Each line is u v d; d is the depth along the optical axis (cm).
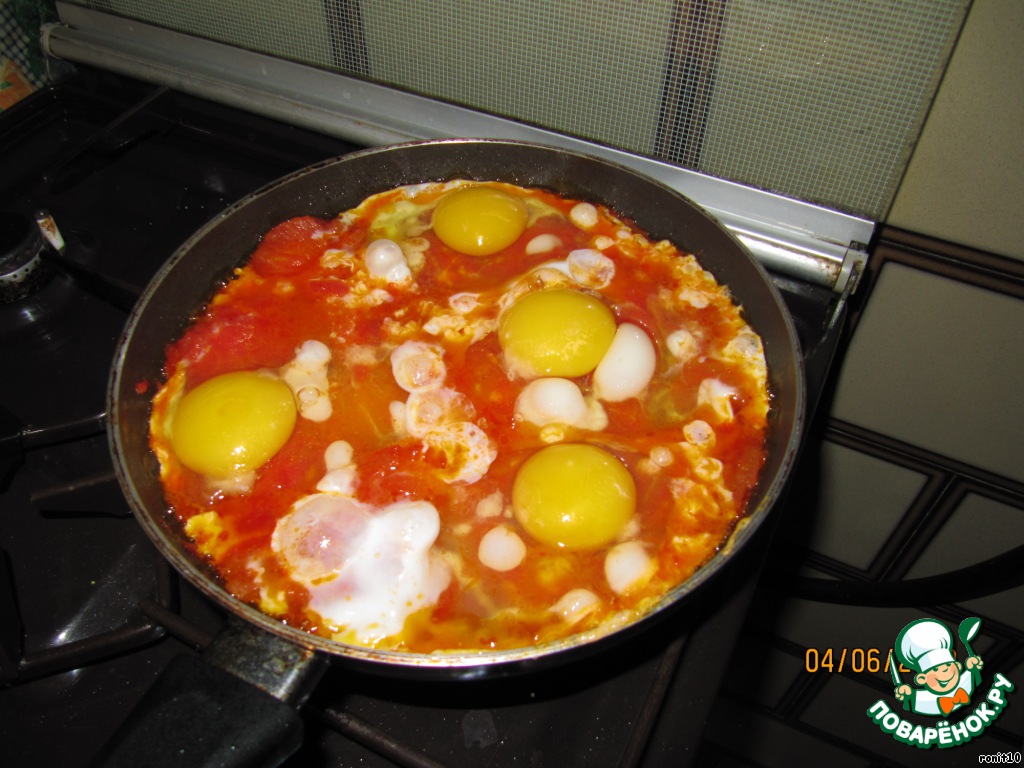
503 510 29
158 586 28
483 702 27
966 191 33
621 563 27
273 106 41
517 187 36
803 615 55
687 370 32
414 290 34
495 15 35
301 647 21
